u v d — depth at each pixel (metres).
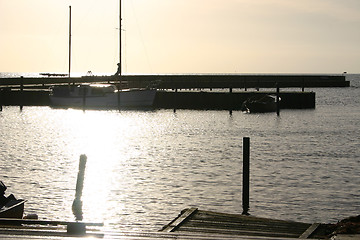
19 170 35.25
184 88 128.38
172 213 24.38
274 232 15.05
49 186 30.00
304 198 27.27
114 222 22.91
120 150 46.75
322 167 36.88
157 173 34.56
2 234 10.66
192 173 34.44
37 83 115.56
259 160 40.09
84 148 48.12
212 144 50.56
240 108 91.44
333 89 175.25
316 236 14.20
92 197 27.34
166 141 53.31
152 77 131.75
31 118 79.19
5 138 55.56
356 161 39.75
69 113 86.25
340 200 26.89
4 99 100.00
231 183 31.02
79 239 10.28
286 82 151.50
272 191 28.83
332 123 71.50
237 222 16.14
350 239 11.05
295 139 54.44
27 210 24.58
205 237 11.14
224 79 145.62
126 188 29.64
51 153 44.47
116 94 88.25
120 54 86.38
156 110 91.50
